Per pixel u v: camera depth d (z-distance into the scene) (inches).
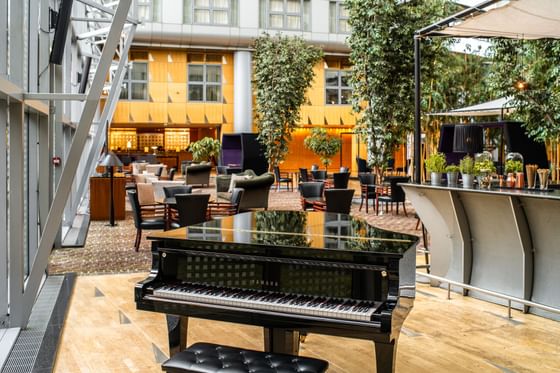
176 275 134.0
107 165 441.7
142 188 427.5
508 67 465.1
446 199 231.5
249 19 1010.7
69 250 335.9
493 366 152.3
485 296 221.1
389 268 115.3
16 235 184.5
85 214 533.0
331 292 120.7
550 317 196.1
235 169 836.0
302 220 174.9
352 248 120.0
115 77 476.1
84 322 192.1
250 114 1038.4
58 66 346.0
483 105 497.0
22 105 187.6
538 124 447.5
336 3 1063.6
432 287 244.7
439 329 185.0
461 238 228.7
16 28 203.6
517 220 198.7
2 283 188.5
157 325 188.9
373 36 534.9
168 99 1031.6
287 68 791.7
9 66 201.9
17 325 183.2
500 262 215.6
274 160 828.6
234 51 1039.0
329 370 150.3
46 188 264.2
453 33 265.1
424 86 565.6
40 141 263.1
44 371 147.0
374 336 110.4
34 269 183.5
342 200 346.9
